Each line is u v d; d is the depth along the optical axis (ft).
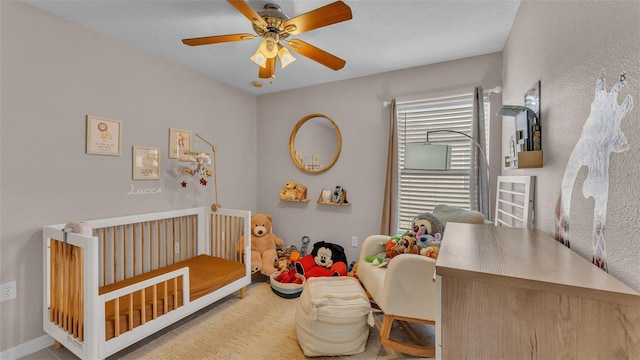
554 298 2.11
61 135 6.53
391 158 9.59
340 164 10.86
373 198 10.25
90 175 7.07
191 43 6.16
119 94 7.63
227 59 8.92
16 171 5.88
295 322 7.06
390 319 5.89
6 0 5.68
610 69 2.67
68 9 6.19
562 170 3.83
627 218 2.38
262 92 12.39
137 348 6.25
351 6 6.09
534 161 4.61
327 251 10.03
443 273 2.39
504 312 2.23
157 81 8.59
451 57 8.71
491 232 4.22
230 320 7.51
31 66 6.05
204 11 6.29
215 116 10.66
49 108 6.33
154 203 8.58
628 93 2.38
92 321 5.08
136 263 8.06
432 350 5.91
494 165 8.38
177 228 9.20
